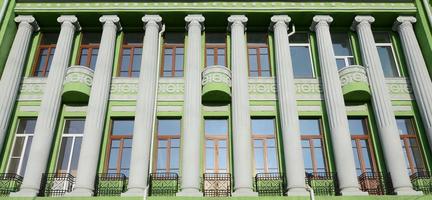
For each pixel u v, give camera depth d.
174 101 16.75
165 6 18.02
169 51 18.36
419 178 15.11
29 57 17.86
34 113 16.52
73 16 17.95
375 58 16.97
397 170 14.55
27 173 14.44
